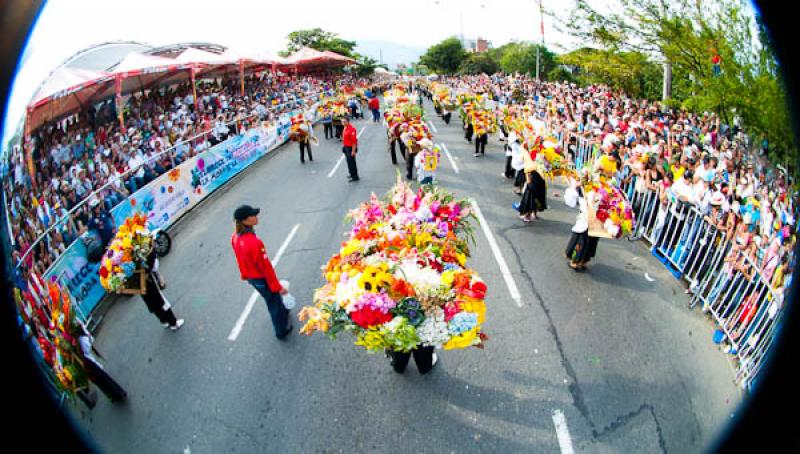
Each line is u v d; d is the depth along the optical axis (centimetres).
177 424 441
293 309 612
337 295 383
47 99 926
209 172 1188
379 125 2262
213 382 491
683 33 795
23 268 498
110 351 563
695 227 609
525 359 491
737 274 513
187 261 788
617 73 1287
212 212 1039
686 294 596
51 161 985
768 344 432
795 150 567
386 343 380
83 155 1073
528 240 783
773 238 477
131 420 451
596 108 1293
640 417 411
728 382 446
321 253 773
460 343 383
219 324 594
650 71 1263
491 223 862
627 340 513
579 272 668
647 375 460
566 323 548
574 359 487
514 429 407
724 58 712
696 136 883
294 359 516
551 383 456
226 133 1432
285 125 1883
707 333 520
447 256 448
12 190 734
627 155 851
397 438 406
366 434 412
